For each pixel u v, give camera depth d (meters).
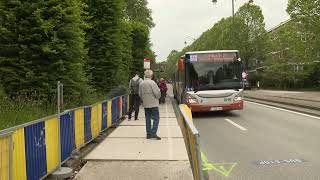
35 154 7.39
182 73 24.42
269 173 8.98
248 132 15.80
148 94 12.98
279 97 40.22
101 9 21.80
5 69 12.23
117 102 18.80
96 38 21.92
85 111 11.83
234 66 22.78
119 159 9.88
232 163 10.12
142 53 43.44
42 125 7.79
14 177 6.44
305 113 22.91
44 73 12.52
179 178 8.16
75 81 13.64
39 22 12.29
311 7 60.62
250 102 35.31
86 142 11.99
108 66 22.41
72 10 13.20
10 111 9.87
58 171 8.62
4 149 6.02
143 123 17.61
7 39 12.37
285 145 12.55
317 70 78.81
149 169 8.93
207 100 22.48
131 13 54.19
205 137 14.73
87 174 8.56
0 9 12.30
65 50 12.93
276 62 85.81
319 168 9.38
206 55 22.78
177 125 16.61
